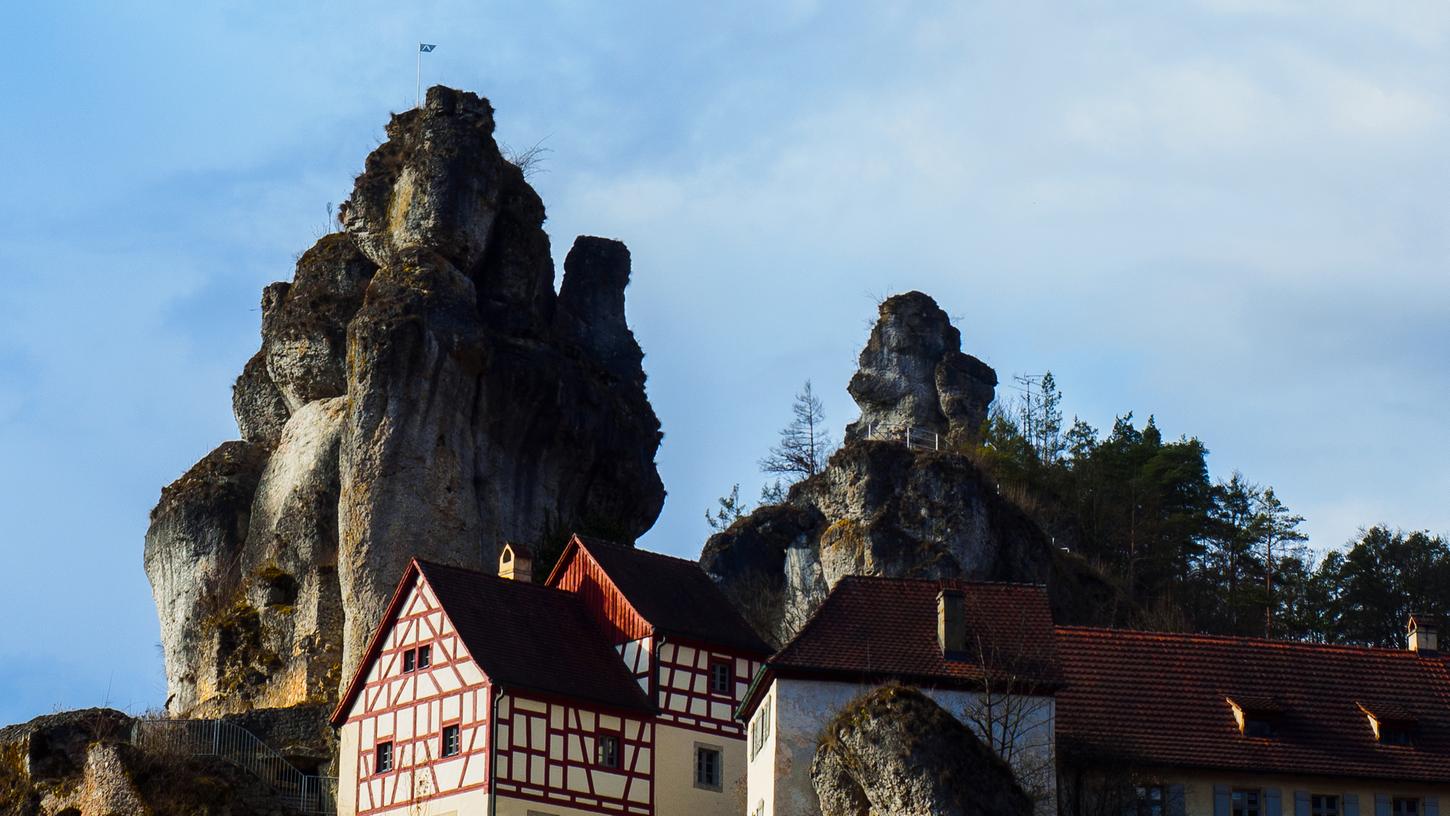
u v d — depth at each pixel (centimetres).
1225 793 6456
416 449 9275
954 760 5891
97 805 7719
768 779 6322
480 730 7362
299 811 7956
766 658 8081
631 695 7725
